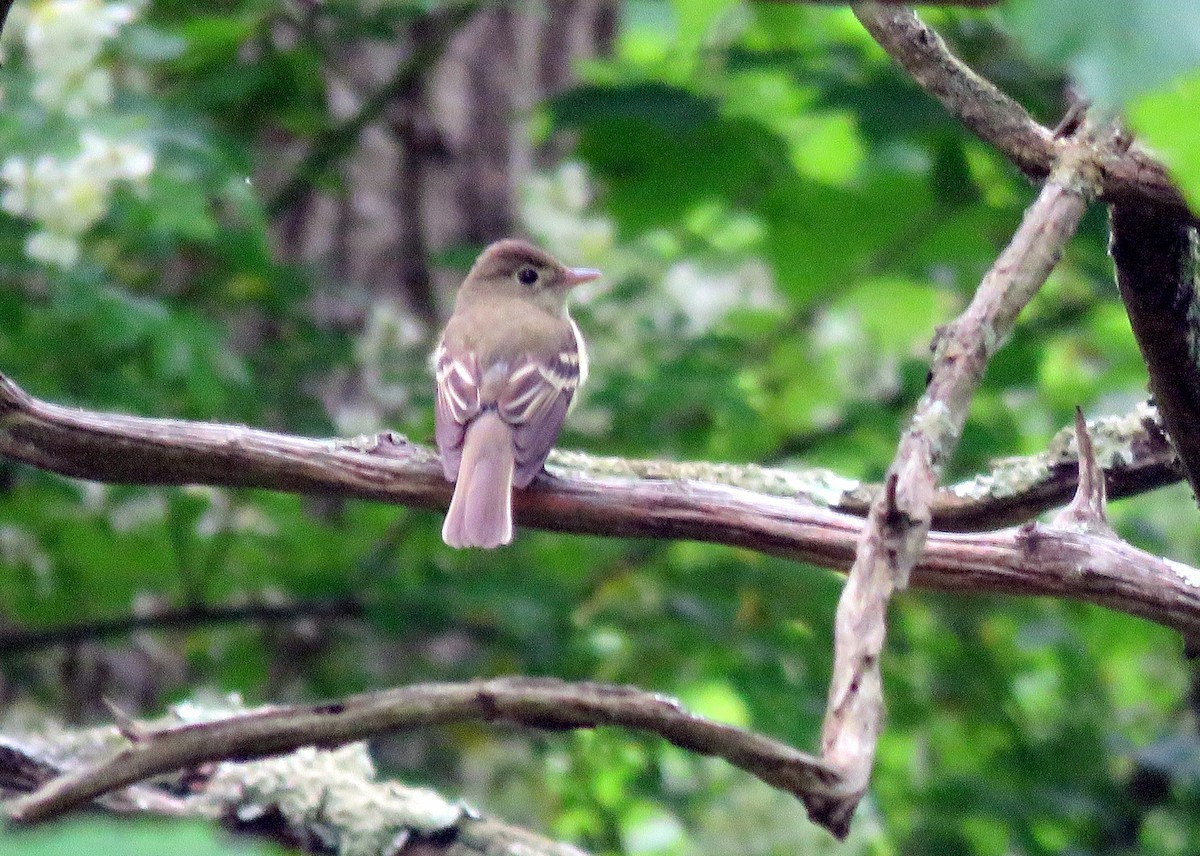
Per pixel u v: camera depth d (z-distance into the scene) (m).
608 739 11.76
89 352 10.11
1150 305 5.14
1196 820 12.57
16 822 4.16
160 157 9.65
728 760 4.05
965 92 5.20
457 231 13.45
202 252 11.16
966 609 12.82
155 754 4.25
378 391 11.34
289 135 12.91
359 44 13.33
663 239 13.38
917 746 13.10
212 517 10.65
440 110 13.55
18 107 9.21
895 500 4.32
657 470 6.33
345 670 11.81
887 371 13.86
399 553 11.12
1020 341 12.06
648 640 11.26
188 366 9.67
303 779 5.64
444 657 11.95
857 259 12.85
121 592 10.98
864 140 11.16
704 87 12.38
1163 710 14.84
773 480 6.22
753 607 11.62
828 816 3.96
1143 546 12.25
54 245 9.16
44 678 11.85
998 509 6.08
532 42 14.12
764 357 13.10
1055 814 11.88
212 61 11.73
